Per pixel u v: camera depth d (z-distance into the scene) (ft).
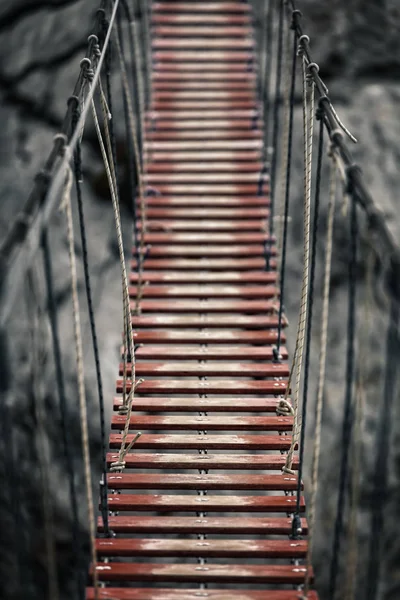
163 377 12.91
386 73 28.14
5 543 24.68
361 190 7.34
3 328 5.19
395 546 24.27
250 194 17.06
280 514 23.21
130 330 10.86
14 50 28.37
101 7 11.98
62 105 27.53
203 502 9.94
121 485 10.12
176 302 13.94
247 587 23.07
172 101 19.79
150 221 16.06
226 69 20.80
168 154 17.99
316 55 27.61
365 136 26.76
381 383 24.39
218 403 11.28
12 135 27.55
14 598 25.16
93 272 25.57
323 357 8.03
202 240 15.51
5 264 5.87
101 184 26.58
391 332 6.60
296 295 25.20
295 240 25.61
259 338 12.89
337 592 24.11
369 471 23.76
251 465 10.42
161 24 22.30
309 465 23.76
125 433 10.55
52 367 23.82
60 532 23.82
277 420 11.04
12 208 26.55
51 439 23.68
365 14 28.09
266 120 18.66
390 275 6.59
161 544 9.48
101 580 9.09
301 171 25.63
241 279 14.49
